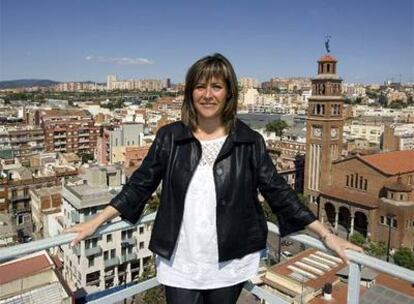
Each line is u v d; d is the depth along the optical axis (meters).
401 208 78.06
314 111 94.50
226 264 6.55
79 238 6.49
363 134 184.75
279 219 6.72
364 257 6.04
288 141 137.62
